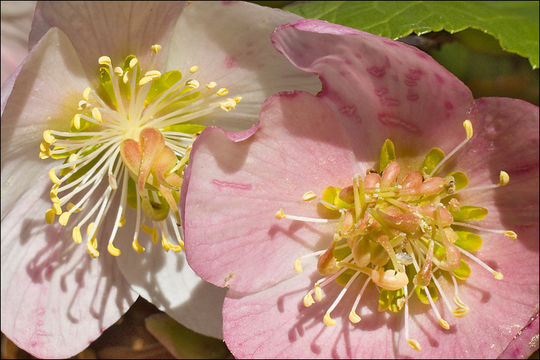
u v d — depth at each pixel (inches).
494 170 8.7
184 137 9.6
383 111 8.8
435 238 8.8
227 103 9.1
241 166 8.6
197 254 8.5
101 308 9.4
